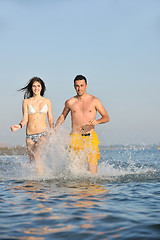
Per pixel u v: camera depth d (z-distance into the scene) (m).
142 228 3.10
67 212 3.68
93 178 6.56
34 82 7.75
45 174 7.12
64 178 6.55
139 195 4.79
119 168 8.80
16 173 7.49
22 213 3.63
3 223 3.25
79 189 5.25
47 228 3.09
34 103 7.73
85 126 7.19
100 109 7.30
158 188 5.45
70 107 7.44
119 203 4.21
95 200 4.37
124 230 3.04
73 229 3.06
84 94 7.45
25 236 2.86
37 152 7.53
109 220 3.38
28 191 5.03
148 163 10.84
